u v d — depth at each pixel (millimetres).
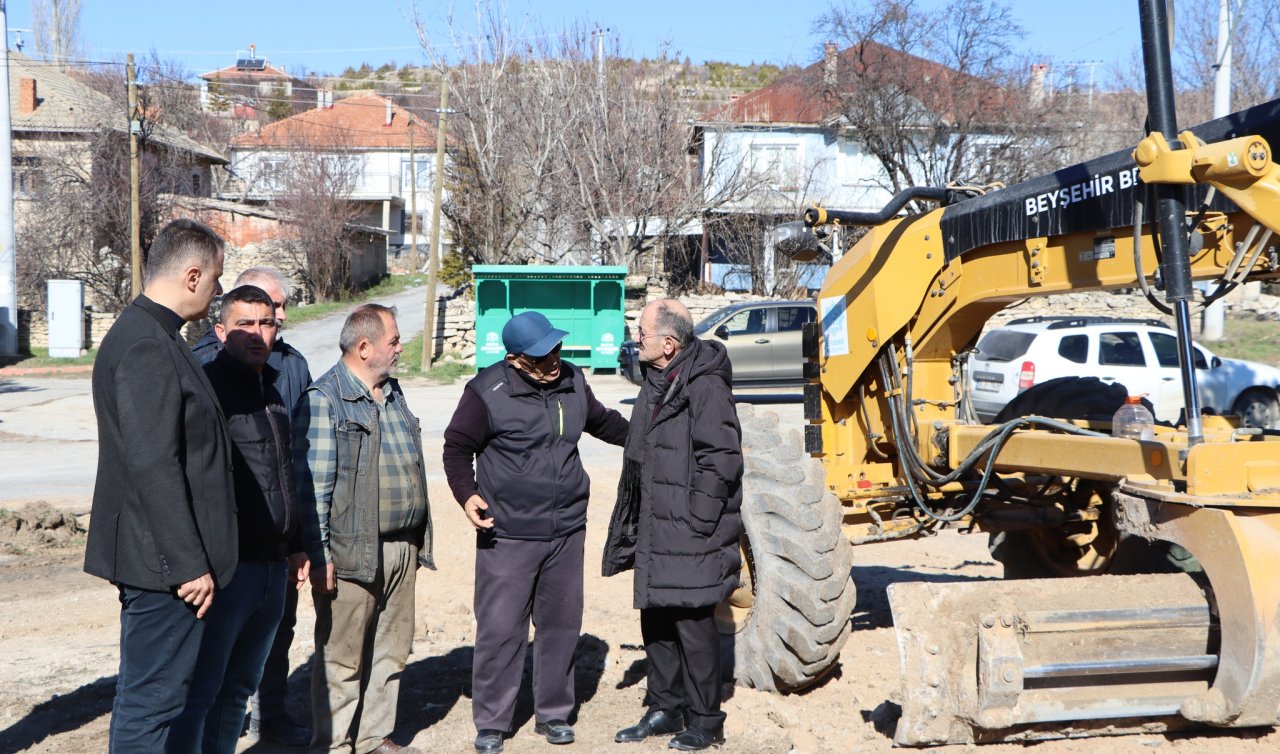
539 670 4777
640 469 4641
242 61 83125
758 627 5098
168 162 37062
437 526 9617
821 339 5840
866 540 5625
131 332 3377
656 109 30656
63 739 4727
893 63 29750
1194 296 4477
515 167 31172
